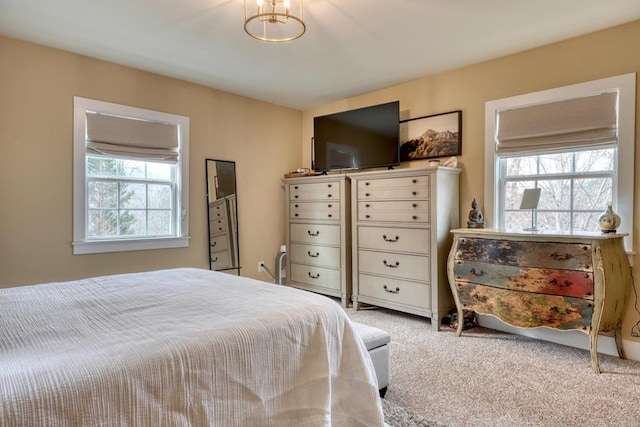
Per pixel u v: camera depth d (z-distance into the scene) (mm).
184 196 3865
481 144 3449
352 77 3803
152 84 3643
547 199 3197
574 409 2010
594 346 2469
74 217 3188
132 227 3602
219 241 4148
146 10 2473
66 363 1063
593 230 2965
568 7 2465
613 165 2865
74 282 2160
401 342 3018
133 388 1068
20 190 2938
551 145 3055
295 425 1404
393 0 2365
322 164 4434
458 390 2217
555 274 2625
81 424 971
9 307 1638
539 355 2754
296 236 4598
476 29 2777
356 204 3934
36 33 2811
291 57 3283
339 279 4113
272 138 4723
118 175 3520
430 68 3568
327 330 1590
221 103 4199
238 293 1857
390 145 3805
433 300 3326
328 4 2408
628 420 1908
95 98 3295
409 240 3494
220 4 2398
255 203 4535
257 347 1346
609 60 2779
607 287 2439
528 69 3160
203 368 1207
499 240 2914
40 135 3023
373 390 1665
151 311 1561
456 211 3535
